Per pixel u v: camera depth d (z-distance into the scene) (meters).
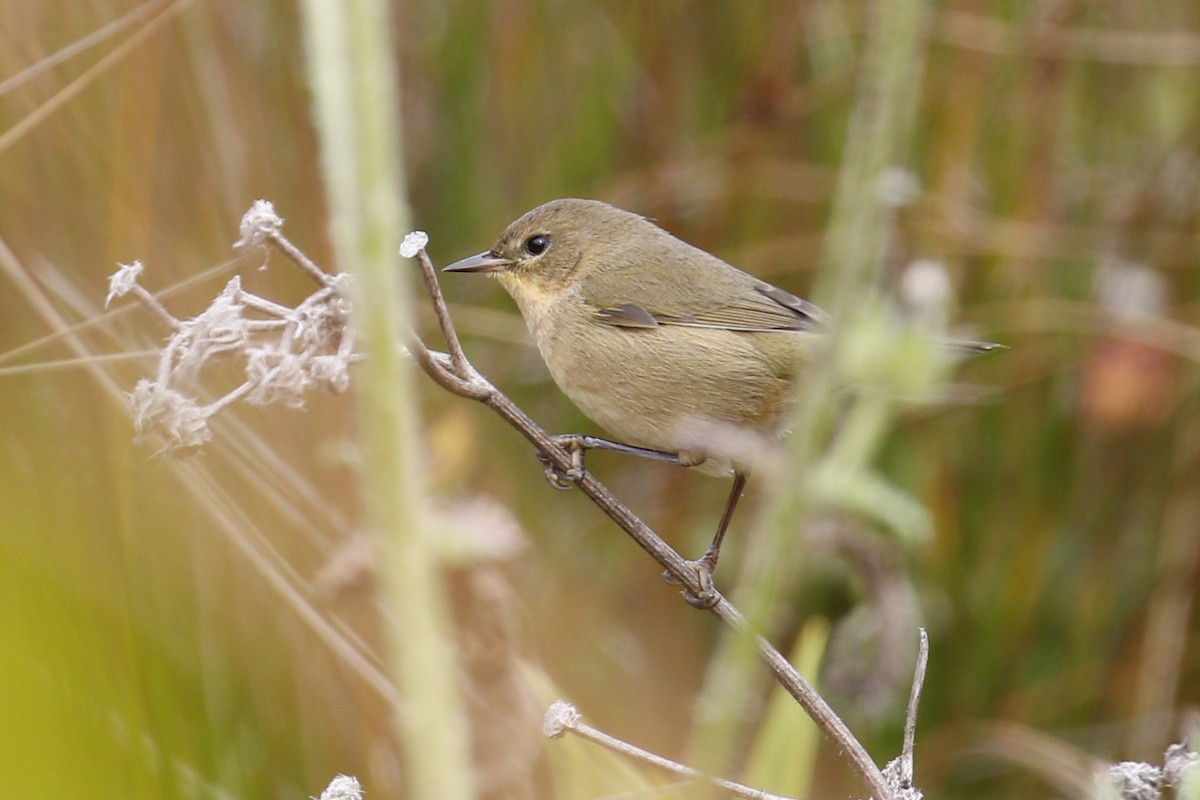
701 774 2.66
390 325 2.28
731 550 10.07
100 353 6.78
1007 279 10.58
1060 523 10.38
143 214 7.34
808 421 2.57
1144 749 9.46
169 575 6.59
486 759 6.26
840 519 8.70
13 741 3.91
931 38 10.54
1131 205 10.92
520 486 9.96
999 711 9.84
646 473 10.59
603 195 10.43
